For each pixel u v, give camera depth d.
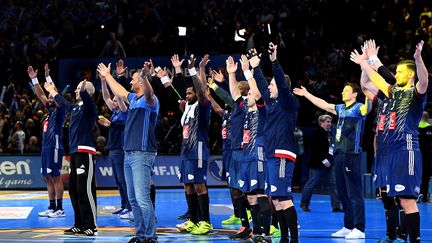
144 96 7.91
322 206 13.53
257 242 8.16
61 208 11.71
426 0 20.84
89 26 21.95
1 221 10.98
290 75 19.39
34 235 9.17
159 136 18.25
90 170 9.09
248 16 21.11
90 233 9.16
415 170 7.08
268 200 8.38
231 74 9.19
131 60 18.70
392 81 7.44
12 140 17.53
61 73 18.97
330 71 18.86
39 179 17.36
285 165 7.41
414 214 7.11
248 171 8.53
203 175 9.45
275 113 7.48
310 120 18.31
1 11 23.77
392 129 7.23
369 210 12.66
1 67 20.97
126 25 21.28
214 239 8.86
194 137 9.43
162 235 9.29
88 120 9.07
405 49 18.89
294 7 21.50
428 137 14.13
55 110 11.45
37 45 22.22
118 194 16.17
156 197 15.38
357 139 9.00
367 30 20.78
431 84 14.62
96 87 18.86
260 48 19.25
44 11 23.20
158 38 20.48
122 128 11.01
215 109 10.48
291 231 7.39
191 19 21.23
